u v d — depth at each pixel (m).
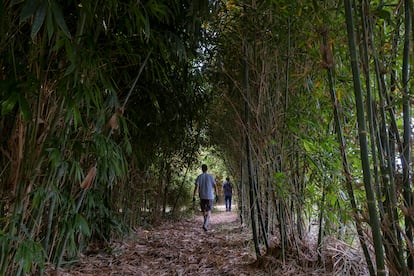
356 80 1.10
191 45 2.68
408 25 1.16
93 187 2.93
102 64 2.02
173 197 7.27
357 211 1.31
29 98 1.65
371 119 1.17
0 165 1.76
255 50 2.64
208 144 5.87
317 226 2.78
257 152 2.77
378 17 1.32
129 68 2.72
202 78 3.50
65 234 2.32
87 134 2.22
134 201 5.11
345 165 1.41
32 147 1.66
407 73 1.17
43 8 1.21
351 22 1.11
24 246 1.59
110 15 1.89
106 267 3.03
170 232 5.40
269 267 2.61
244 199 4.87
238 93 3.05
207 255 3.51
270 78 2.63
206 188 5.87
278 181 2.39
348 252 2.40
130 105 3.25
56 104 1.83
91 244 3.62
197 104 3.70
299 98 2.35
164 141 4.07
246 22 2.63
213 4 2.55
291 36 2.38
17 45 1.69
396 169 1.21
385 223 1.14
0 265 1.59
